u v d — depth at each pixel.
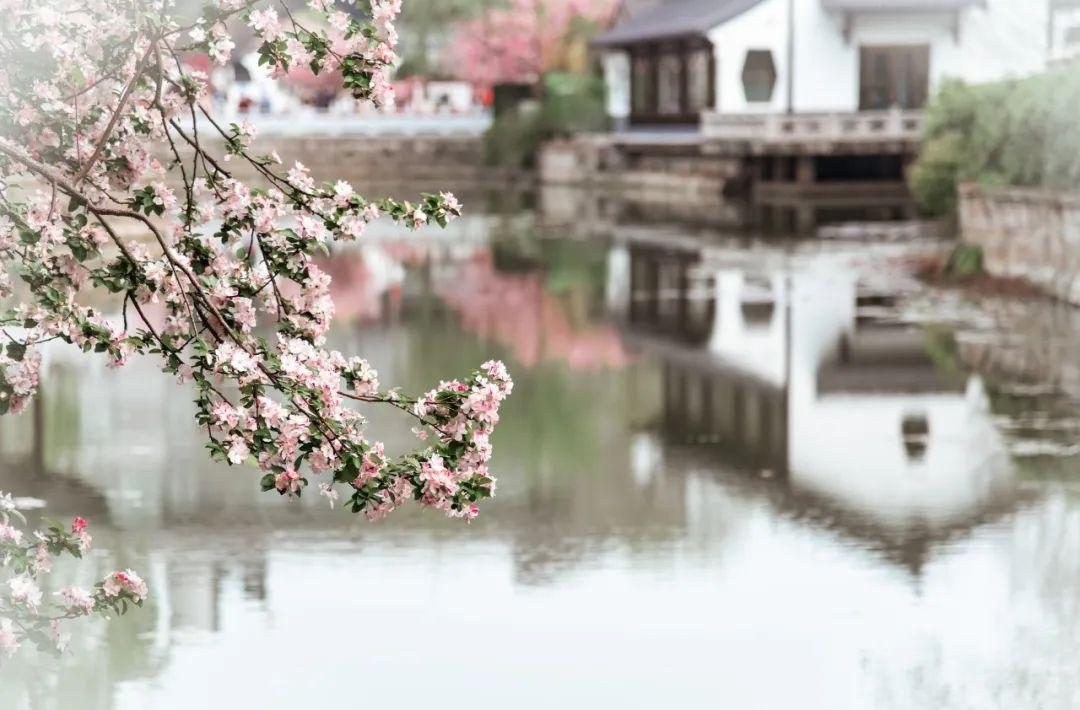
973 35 56.81
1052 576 12.38
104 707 9.72
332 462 6.63
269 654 10.64
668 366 22.17
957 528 13.74
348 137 77.38
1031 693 10.00
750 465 16.14
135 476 15.31
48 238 6.88
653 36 61.19
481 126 79.25
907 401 19.45
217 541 13.19
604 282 32.47
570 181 70.00
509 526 13.78
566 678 10.30
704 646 10.95
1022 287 28.70
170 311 7.19
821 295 29.64
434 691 10.10
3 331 6.93
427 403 6.89
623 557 12.91
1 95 6.98
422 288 31.53
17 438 16.83
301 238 7.12
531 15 78.88
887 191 54.81
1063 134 27.22
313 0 6.85
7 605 7.09
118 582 7.26
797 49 57.12
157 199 7.23
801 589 12.09
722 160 59.00
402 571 12.47
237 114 79.88
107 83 7.20
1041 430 17.64
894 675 10.44
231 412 6.58
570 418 18.56
